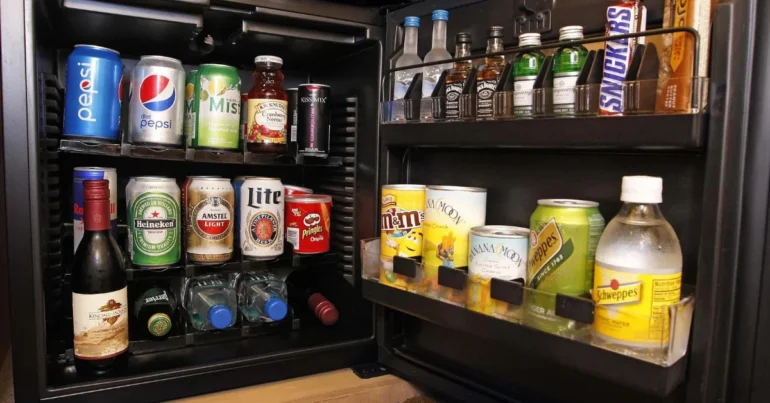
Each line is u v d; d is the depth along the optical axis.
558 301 0.65
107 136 0.89
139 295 1.02
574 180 0.77
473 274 0.77
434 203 0.84
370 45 1.04
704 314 0.59
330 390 0.94
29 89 0.76
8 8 0.74
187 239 0.98
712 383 0.59
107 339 0.85
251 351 0.98
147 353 0.96
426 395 1.02
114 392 0.83
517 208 0.84
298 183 1.33
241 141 1.14
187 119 1.01
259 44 1.05
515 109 0.75
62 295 0.98
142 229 0.92
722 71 0.56
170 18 0.89
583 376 0.76
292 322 1.10
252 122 1.03
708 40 0.60
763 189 0.56
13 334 0.77
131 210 0.93
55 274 0.92
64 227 1.02
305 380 0.99
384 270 0.91
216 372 0.91
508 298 0.71
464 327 0.78
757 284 0.57
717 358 0.59
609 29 0.67
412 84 0.92
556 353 0.67
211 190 0.97
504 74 0.77
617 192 0.72
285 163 1.06
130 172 1.16
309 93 1.08
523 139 0.72
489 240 0.75
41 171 0.80
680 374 0.60
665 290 0.60
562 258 0.69
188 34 0.98
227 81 0.98
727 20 0.56
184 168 1.22
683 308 0.58
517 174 0.84
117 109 0.91
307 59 1.20
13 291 0.76
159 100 0.92
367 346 1.06
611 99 0.65
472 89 0.83
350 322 1.13
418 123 0.87
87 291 0.84
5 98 0.75
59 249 0.93
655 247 0.61
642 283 0.60
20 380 0.77
